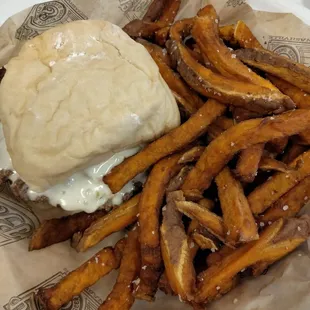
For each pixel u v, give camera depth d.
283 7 0.27
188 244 0.20
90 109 0.21
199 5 0.27
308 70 0.22
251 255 0.19
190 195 0.21
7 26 0.26
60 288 0.20
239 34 0.24
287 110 0.21
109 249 0.21
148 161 0.22
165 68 0.24
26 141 0.21
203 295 0.19
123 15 0.28
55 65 0.21
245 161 0.20
